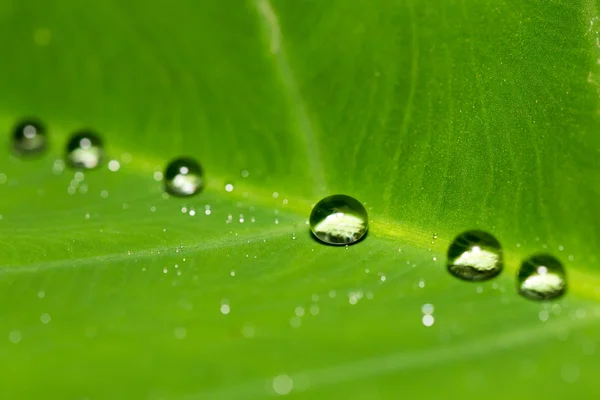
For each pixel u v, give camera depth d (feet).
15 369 0.35
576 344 0.35
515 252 0.37
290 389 0.35
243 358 0.35
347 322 0.36
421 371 0.35
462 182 0.38
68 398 0.34
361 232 0.38
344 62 0.39
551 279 0.36
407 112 0.39
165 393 0.34
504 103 0.38
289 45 0.40
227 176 0.40
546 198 0.37
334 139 0.39
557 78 0.37
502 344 0.35
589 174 0.37
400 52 0.39
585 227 0.37
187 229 0.39
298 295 0.37
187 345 0.35
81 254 0.38
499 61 0.38
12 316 0.36
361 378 0.35
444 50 0.38
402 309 0.36
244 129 0.40
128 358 0.35
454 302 0.36
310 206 0.39
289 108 0.40
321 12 0.40
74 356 0.35
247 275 0.37
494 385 0.35
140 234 0.39
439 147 0.38
